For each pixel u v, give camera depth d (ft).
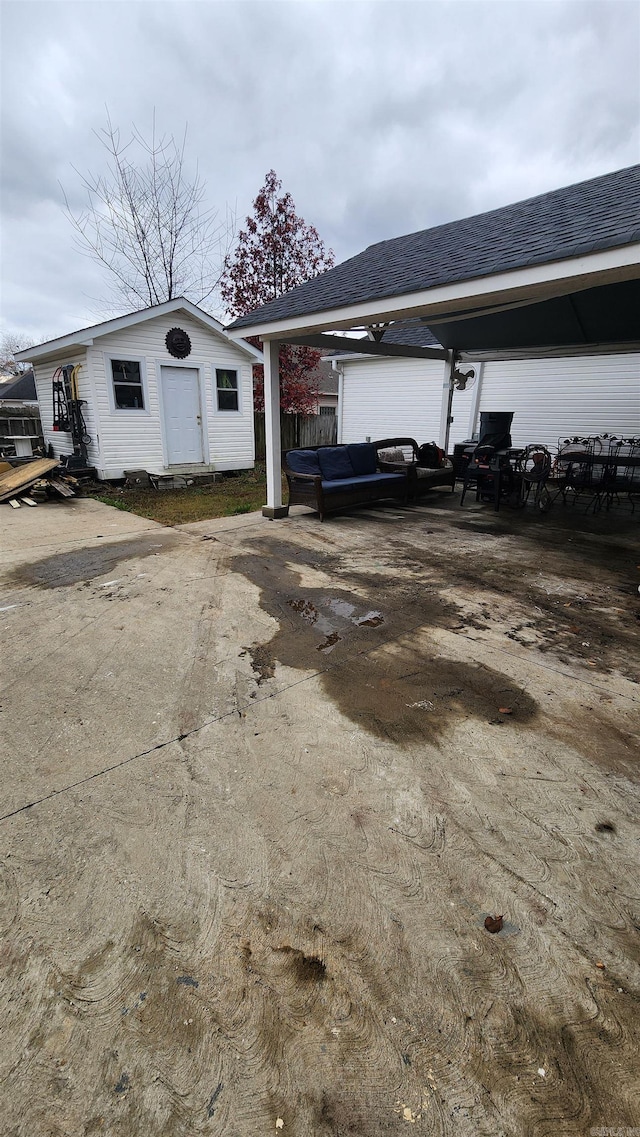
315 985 4.49
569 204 17.62
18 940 4.83
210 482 35.68
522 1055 4.00
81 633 11.24
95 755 7.32
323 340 22.86
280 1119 3.64
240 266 48.26
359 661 10.07
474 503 26.84
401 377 39.40
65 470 30.71
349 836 5.99
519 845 5.86
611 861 5.65
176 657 10.19
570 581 14.74
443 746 7.54
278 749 7.48
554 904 5.19
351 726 8.01
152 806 6.41
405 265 17.88
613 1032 4.14
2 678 9.35
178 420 34.58
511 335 25.73
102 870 5.55
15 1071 3.88
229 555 17.22
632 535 20.01
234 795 6.60
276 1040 4.10
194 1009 4.30
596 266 10.78
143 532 20.47
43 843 5.87
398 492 25.50
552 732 7.85
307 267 48.85
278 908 5.16
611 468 23.70
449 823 6.16
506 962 4.66
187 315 33.47
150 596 13.43
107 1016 4.25
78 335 28.63
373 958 4.70
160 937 4.88
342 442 44.62
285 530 20.77
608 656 10.30
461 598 13.41
